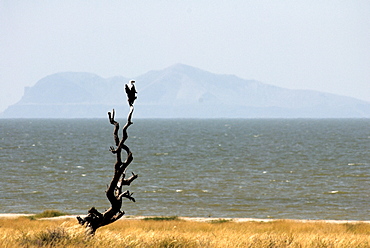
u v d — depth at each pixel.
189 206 125.69
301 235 55.00
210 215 113.06
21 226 74.75
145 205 126.62
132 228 70.38
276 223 86.56
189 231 68.12
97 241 39.81
